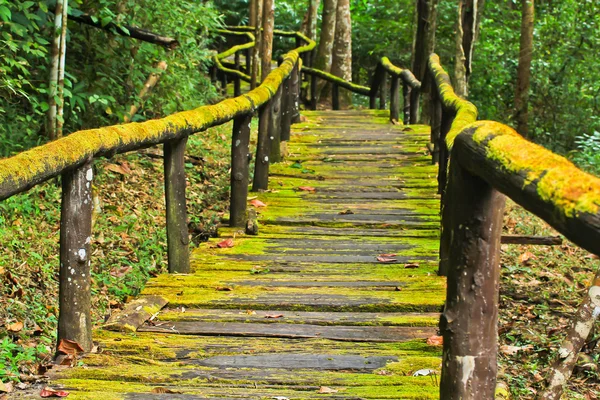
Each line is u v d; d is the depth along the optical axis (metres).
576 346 3.69
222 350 3.72
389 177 7.70
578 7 14.12
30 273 4.89
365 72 19.08
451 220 2.32
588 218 1.49
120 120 7.60
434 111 8.17
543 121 14.01
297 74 10.76
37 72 7.05
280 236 5.91
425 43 10.73
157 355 3.64
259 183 7.13
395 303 4.30
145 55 7.97
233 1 18.75
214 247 5.59
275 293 4.54
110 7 7.78
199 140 8.95
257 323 4.12
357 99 18.69
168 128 4.41
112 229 6.00
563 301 5.79
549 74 14.04
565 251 7.21
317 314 4.23
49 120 6.48
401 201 6.88
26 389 3.21
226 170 8.29
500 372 4.25
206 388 3.27
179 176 4.81
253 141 9.41
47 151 3.10
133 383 3.32
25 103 6.97
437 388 3.23
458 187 2.27
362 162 8.34
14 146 6.22
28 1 6.25
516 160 1.86
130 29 7.22
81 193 3.48
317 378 3.37
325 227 6.17
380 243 5.72
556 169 1.70
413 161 8.36
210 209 7.20
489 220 2.24
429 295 4.45
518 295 5.85
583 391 4.30
